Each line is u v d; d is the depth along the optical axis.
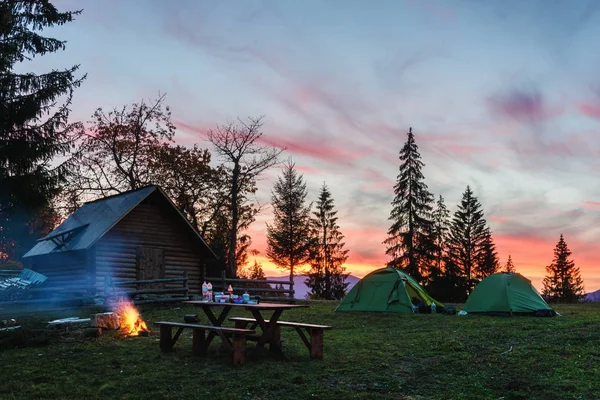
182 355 10.37
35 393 8.15
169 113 37.94
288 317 17.30
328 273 53.78
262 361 9.84
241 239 41.69
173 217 24.45
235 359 9.47
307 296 51.50
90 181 35.72
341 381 8.61
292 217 50.62
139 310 18.75
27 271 22.12
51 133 17.61
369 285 19.20
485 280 17.84
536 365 9.11
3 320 14.95
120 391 8.24
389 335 12.89
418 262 41.84
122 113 37.03
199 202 39.50
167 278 22.08
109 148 36.41
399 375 8.91
